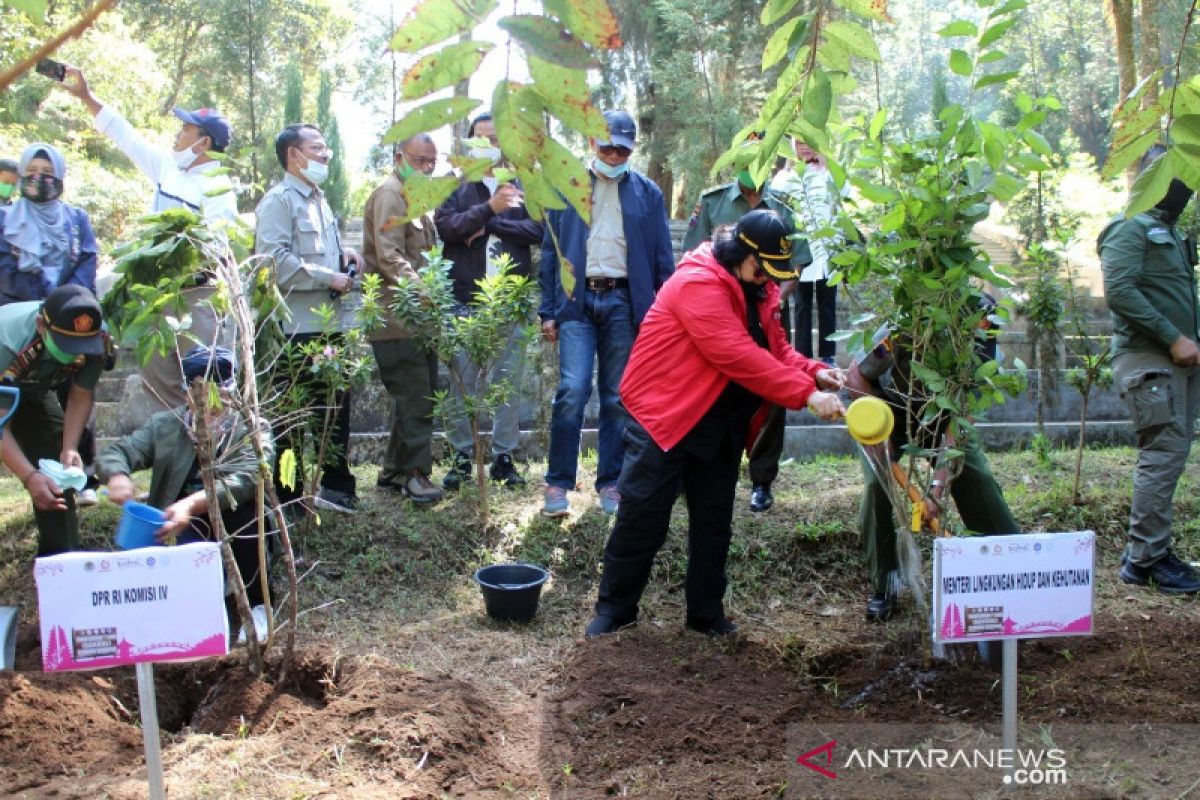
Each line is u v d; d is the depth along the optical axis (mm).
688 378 4031
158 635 2803
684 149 15344
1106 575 5293
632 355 4203
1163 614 4684
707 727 3406
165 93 20078
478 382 5965
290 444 5121
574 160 1619
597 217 5504
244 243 3990
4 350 3893
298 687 3811
